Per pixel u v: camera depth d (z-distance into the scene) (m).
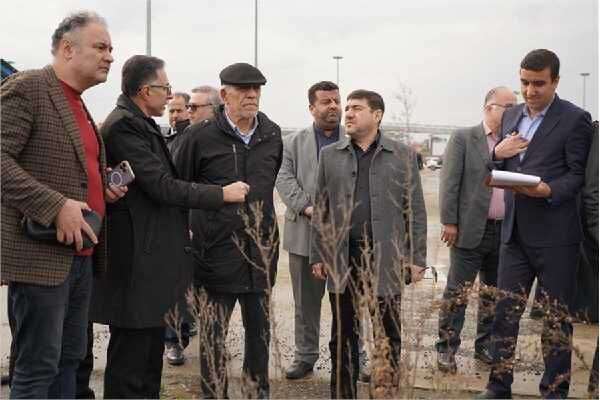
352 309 4.05
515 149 4.26
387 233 4.09
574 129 4.15
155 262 3.75
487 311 4.55
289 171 5.23
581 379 4.73
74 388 3.55
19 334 3.19
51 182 3.21
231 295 4.14
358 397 4.34
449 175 5.26
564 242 4.18
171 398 4.54
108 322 3.74
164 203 3.70
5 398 4.50
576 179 4.14
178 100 6.15
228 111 4.18
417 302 4.32
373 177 4.14
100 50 3.37
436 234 11.06
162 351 3.95
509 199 4.34
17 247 3.12
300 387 4.85
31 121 3.15
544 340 3.98
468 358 5.36
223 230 4.04
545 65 4.09
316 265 4.22
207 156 4.12
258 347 4.13
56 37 3.39
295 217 5.15
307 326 5.10
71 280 3.34
